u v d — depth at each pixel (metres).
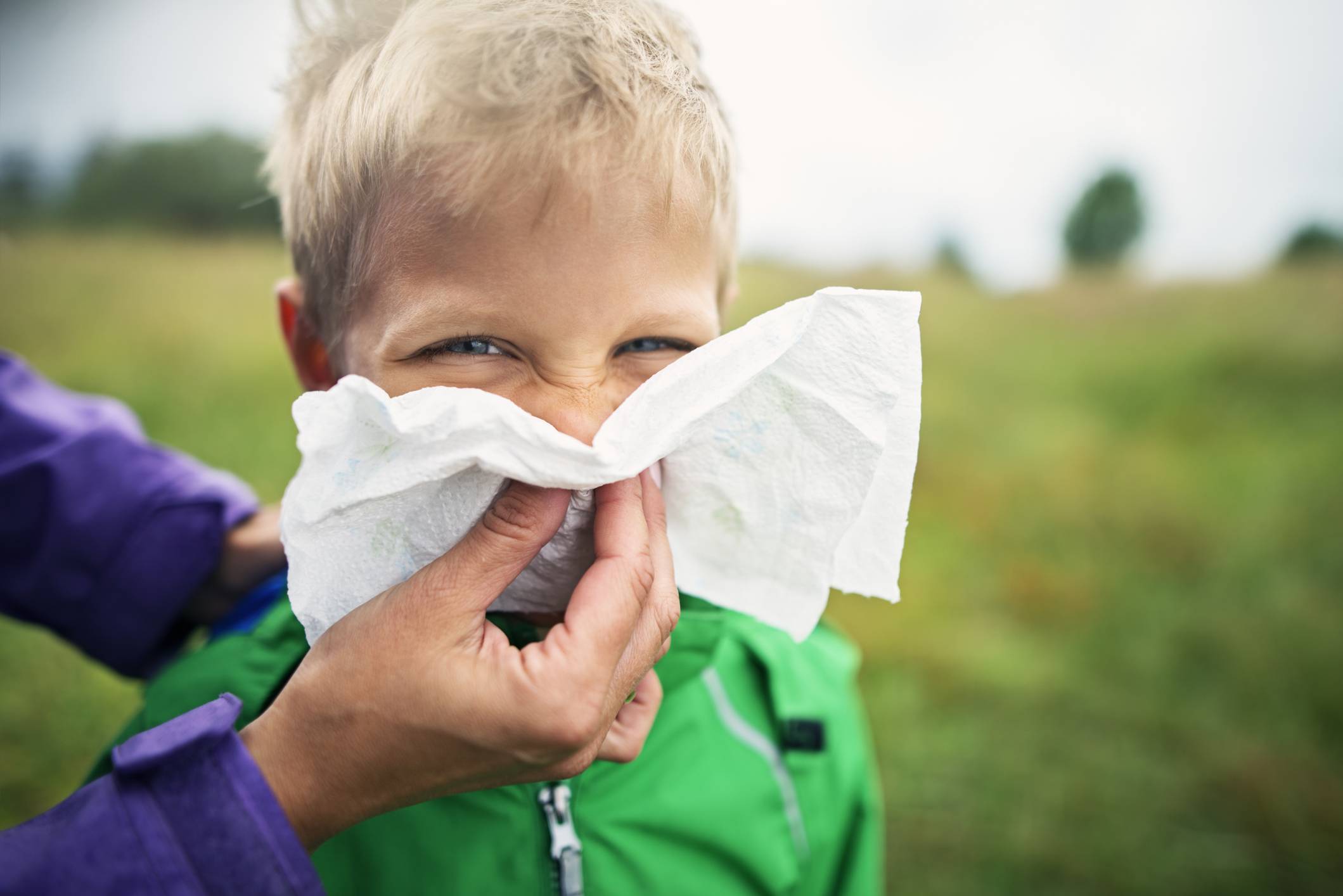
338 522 0.28
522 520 0.28
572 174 0.28
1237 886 0.71
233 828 0.27
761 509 0.32
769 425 0.31
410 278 0.29
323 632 0.29
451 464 0.27
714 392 0.28
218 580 0.44
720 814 0.39
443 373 0.30
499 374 0.30
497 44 0.30
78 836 0.27
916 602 1.07
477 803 0.36
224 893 0.27
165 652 0.44
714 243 0.33
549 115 0.28
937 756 0.82
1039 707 0.89
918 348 0.30
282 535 0.28
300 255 0.38
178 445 1.20
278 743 0.28
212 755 0.27
